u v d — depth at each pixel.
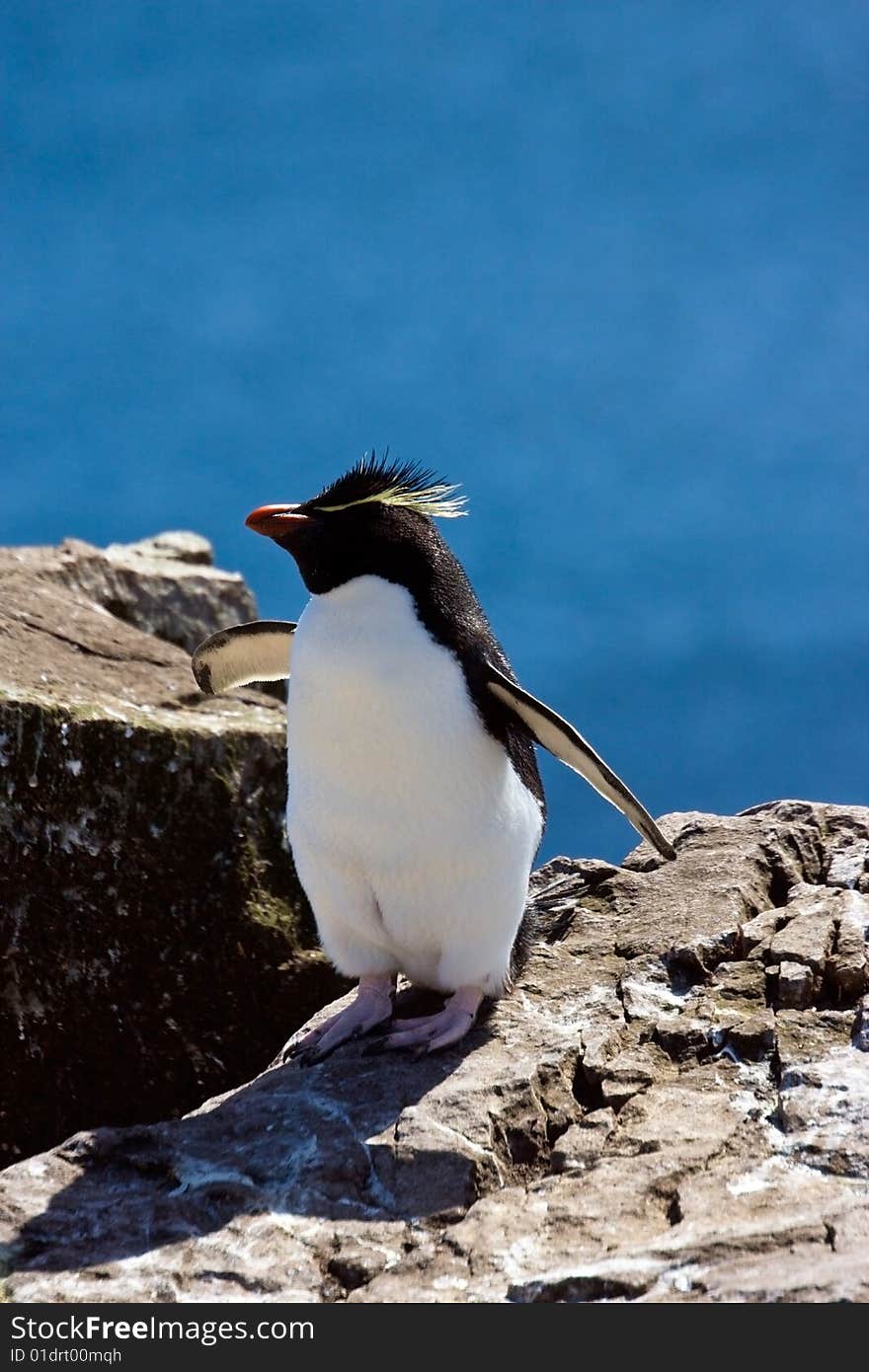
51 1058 10.94
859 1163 6.95
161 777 11.54
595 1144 7.41
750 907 9.74
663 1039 8.26
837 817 10.68
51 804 11.09
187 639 15.52
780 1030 8.15
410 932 8.57
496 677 8.34
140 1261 6.68
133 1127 7.71
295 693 8.34
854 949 8.70
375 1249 6.75
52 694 11.65
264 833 11.93
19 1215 7.01
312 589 8.61
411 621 8.20
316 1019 9.47
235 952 11.62
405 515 8.43
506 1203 6.95
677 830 10.76
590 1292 6.21
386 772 8.14
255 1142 7.55
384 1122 7.65
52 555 15.22
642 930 9.52
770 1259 6.19
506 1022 8.66
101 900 11.22
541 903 10.16
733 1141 7.22
